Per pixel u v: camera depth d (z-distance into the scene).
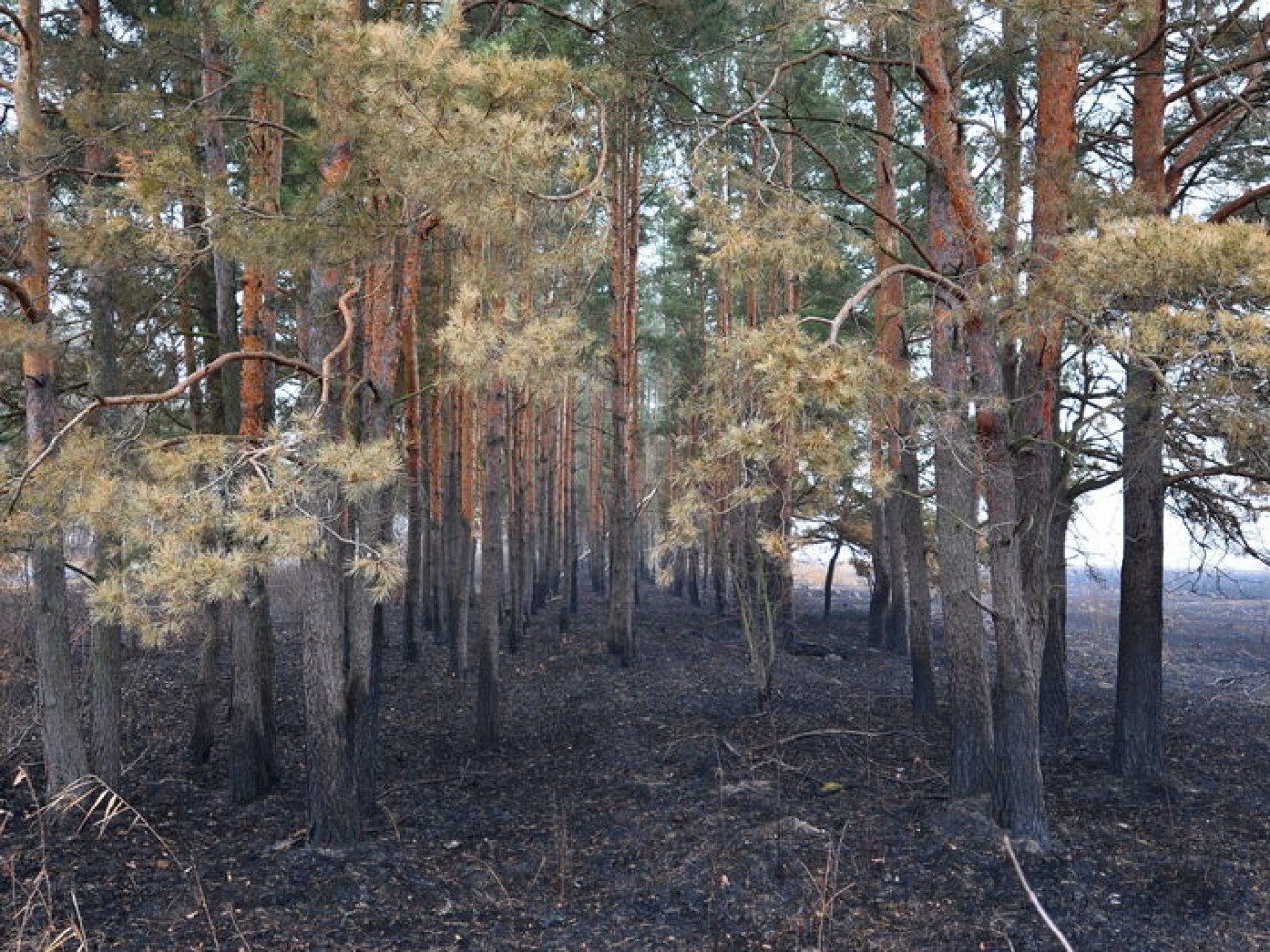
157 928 5.80
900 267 6.04
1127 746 9.39
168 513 4.46
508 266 6.17
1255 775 9.67
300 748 10.99
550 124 5.29
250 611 8.95
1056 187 6.79
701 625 23.38
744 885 6.52
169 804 8.67
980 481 7.55
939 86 7.09
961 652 8.31
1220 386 4.69
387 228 6.22
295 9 4.84
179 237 5.55
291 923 5.96
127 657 15.22
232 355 5.91
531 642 20.06
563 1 9.97
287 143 10.67
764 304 21.73
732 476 5.07
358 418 9.00
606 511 33.69
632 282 18.38
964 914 6.07
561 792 9.48
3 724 10.37
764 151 14.19
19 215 7.14
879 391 4.94
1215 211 8.43
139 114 6.87
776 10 7.29
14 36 7.51
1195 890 6.38
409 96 4.80
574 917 6.24
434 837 7.96
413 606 16.91
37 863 6.85
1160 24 7.53
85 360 8.52
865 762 10.07
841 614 28.11
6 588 10.60
